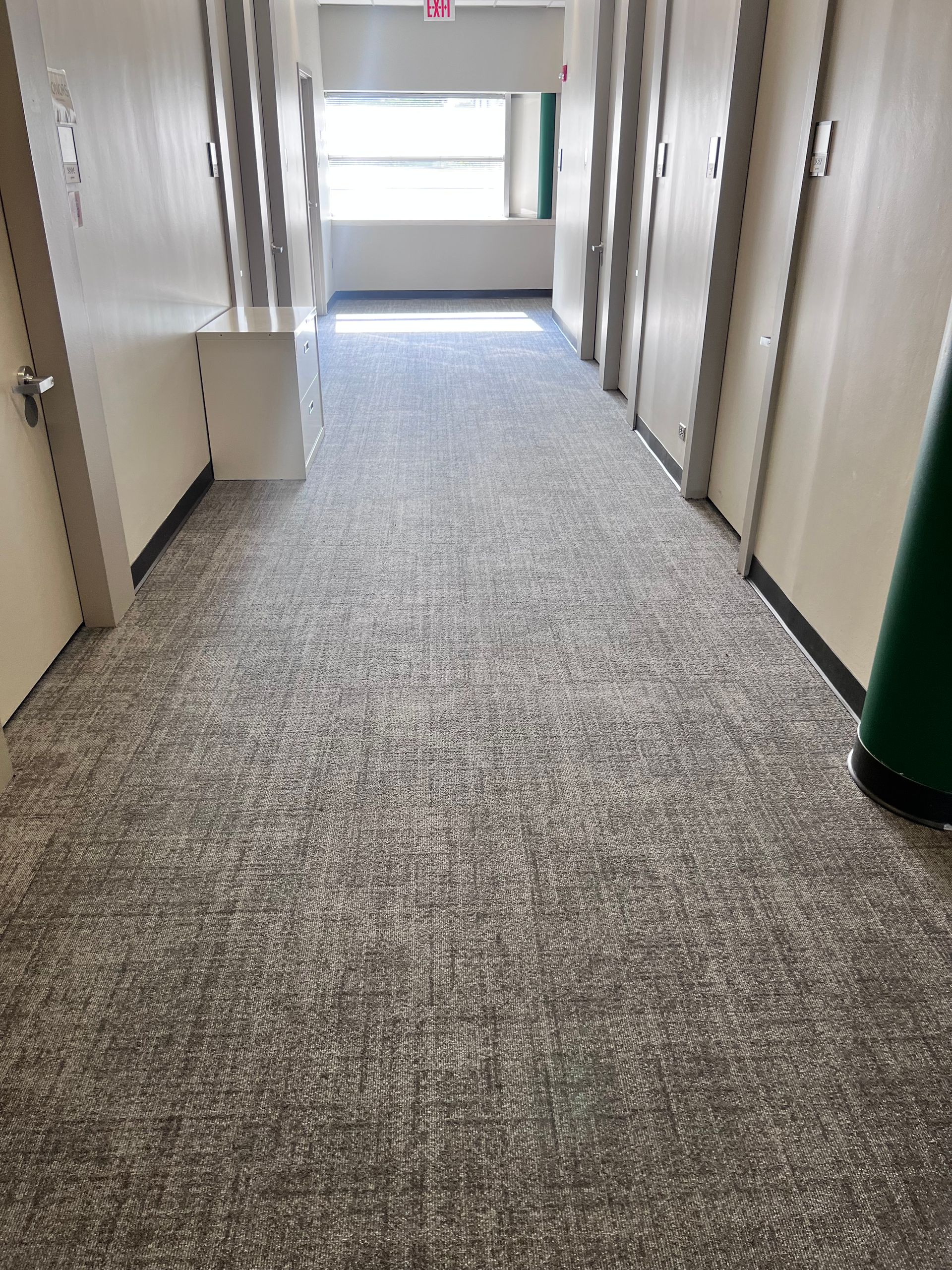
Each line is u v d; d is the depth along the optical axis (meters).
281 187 5.54
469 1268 1.19
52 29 2.38
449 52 8.12
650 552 3.36
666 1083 1.43
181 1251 1.20
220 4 4.35
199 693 2.47
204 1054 1.47
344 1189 1.28
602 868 1.87
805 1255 1.20
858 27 2.30
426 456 4.42
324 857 1.90
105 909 1.75
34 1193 1.27
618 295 5.37
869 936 1.71
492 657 2.65
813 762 2.20
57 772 2.14
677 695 2.47
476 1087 1.42
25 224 2.25
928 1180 1.30
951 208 1.91
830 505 2.51
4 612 2.27
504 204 8.94
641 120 4.85
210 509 3.75
